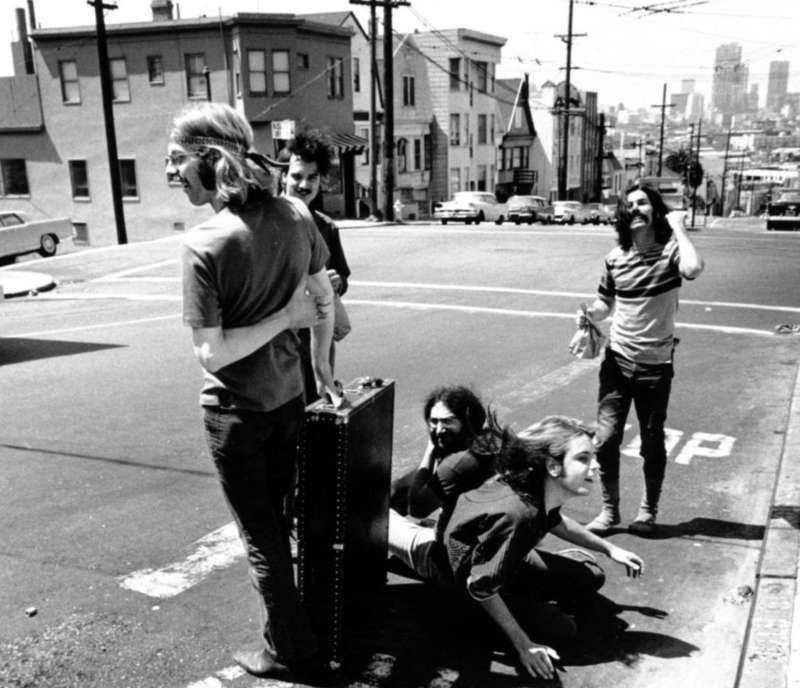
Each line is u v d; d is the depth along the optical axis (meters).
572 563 3.64
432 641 3.47
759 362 8.52
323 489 3.10
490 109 57.28
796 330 10.09
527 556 3.59
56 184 38.81
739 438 6.14
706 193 96.81
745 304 12.12
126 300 14.30
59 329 11.41
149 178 36.94
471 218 36.03
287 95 35.16
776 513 4.48
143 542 4.50
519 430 6.31
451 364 8.59
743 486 5.22
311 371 4.23
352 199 39.88
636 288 4.27
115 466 5.70
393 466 5.57
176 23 34.62
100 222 38.34
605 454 4.49
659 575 4.07
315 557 3.16
